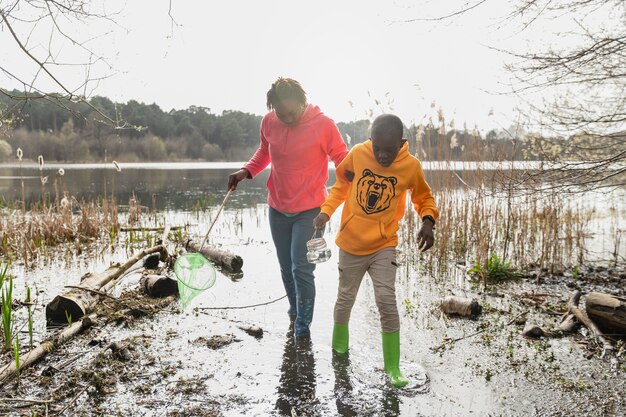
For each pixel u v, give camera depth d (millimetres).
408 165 3311
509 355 3566
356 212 3408
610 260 6434
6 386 3037
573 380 3152
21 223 8375
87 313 4363
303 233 3943
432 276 5852
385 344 3264
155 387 3059
